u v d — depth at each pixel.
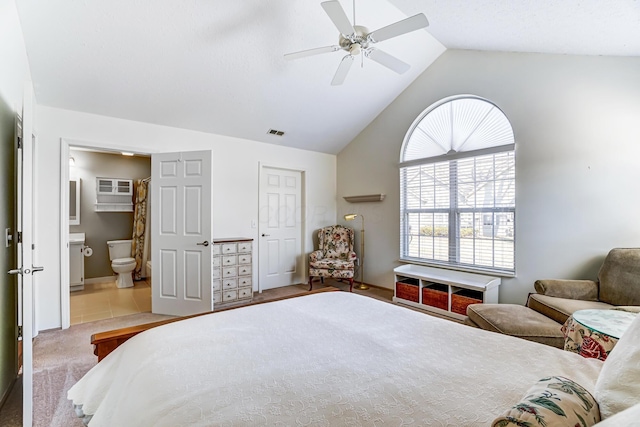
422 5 2.72
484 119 3.53
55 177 3.02
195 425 0.76
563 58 2.85
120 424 0.91
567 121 2.84
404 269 4.06
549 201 2.96
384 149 4.61
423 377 0.99
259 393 0.90
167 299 3.50
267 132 4.38
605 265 2.47
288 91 3.68
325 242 5.01
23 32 2.28
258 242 4.57
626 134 2.54
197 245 3.43
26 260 1.56
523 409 0.67
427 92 4.01
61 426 1.63
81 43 2.52
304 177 5.12
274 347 1.23
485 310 2.36
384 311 1.72
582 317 1.73
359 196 4.84
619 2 1.85
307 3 2.71
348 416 0.79
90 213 5.02
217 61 3.02
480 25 2.80
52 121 3.01
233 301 3.90
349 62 2.46
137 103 3.27
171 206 3.50
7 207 1.95
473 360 1.12
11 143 2.04
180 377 0.99
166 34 2.63
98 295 4.26
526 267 3.14
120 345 1.40
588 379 0.97
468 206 3.68
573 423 0.64
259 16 2.69
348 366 1.07
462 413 0.80
